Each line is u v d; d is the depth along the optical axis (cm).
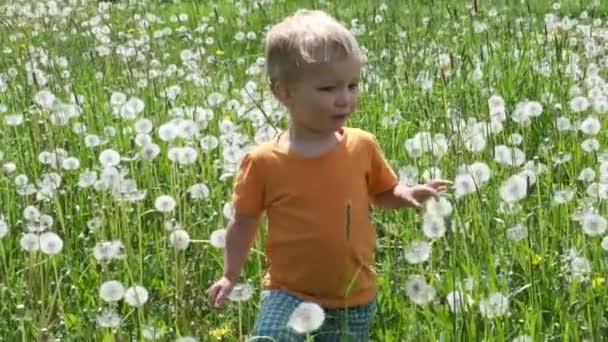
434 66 511
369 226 279
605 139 405
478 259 320
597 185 333
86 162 409
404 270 324
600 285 305
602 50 524
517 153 354
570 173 375
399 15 743
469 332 282
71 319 310
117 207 347
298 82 271
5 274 331
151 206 379
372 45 616
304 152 275
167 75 536
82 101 474
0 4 834
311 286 275
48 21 740
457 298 289
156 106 453
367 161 280
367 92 480
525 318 293
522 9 723
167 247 339
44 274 327
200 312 316
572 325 288
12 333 302
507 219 335
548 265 319
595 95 421
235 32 753
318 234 273
